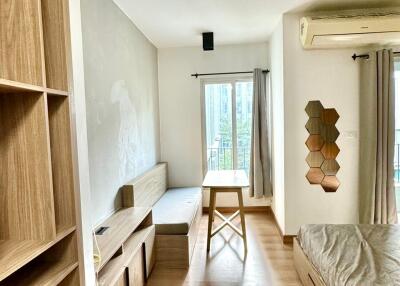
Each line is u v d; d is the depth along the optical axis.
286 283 2.41
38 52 1.05
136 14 3.00
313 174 3.19
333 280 1.63
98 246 1.94
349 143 3.15
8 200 1.12
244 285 2.40
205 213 4.44
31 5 1.04
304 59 3.11
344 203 3.19
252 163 4.14
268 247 3.13
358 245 1.93
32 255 0.99
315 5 2.89
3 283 1.08
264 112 4.04
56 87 1.20
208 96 4.48
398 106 3.35
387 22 2.70
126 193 2.77
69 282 1.27
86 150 1.48
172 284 2.44
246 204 4.38
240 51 4.29
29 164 1.10
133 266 2.14
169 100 4.46
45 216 1.11
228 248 3.12
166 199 3.67
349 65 3.09
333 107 3.12
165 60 4.42
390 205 2.98
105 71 2.46
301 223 3.23
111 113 2.57
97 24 2.31
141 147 3.46
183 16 3.11
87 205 1.48
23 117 1.09
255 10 2.99
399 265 1.65
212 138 4.52
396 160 3.45
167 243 2.72
